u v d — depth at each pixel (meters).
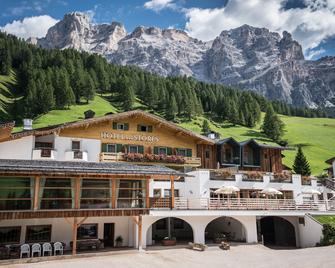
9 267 19.42
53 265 19.92
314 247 31.70
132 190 27.38
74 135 35.06
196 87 154.00
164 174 25.88
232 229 34.19
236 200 33.59
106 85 132.38
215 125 119.31
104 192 26.30
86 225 26.80
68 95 103.44
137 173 24.77
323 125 145.88
